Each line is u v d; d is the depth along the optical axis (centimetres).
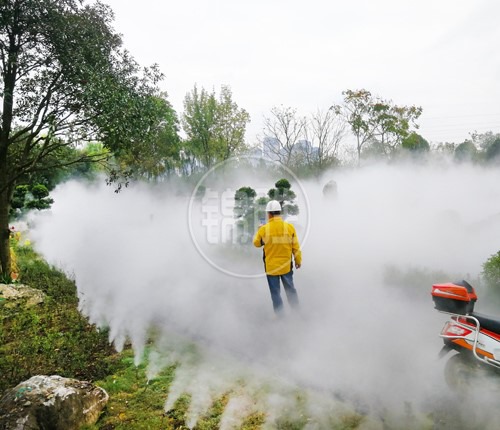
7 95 725
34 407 276
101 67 741
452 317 319
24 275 844
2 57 723
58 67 755
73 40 727
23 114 778
